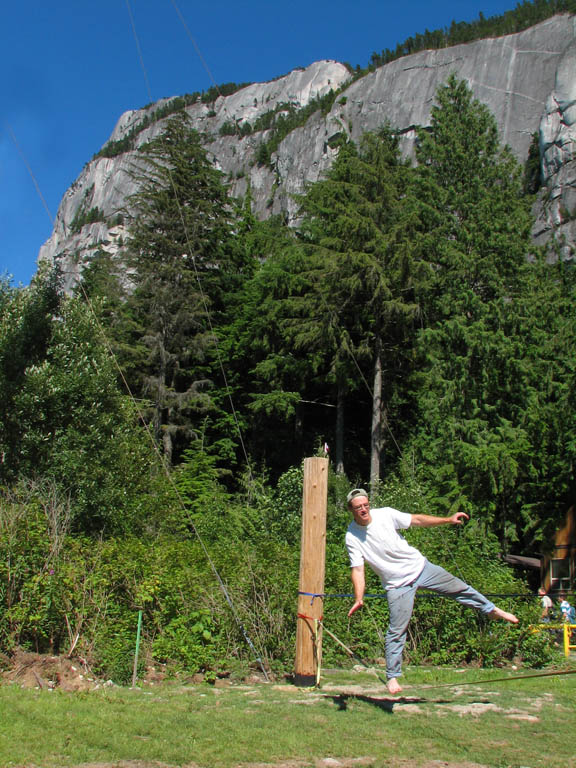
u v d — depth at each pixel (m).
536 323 27.88
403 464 23.25
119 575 7.84
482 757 4.42
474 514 23.41
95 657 7.23
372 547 5.54
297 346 31.44
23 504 8.75
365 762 4.29
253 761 4.27
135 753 4.30
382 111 112.94
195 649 7.51
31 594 7.25
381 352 31.58
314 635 7.02
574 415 23.41
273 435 36.91
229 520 17.33
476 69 103.00
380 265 29.67
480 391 26.52
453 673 8.02
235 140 156.00
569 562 22.73
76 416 16.25
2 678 6.49
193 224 33.91
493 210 29.53
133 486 16.70
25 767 3.99
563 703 6.20
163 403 31.69
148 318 32.88
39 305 17.62
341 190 32.31
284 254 33.25
